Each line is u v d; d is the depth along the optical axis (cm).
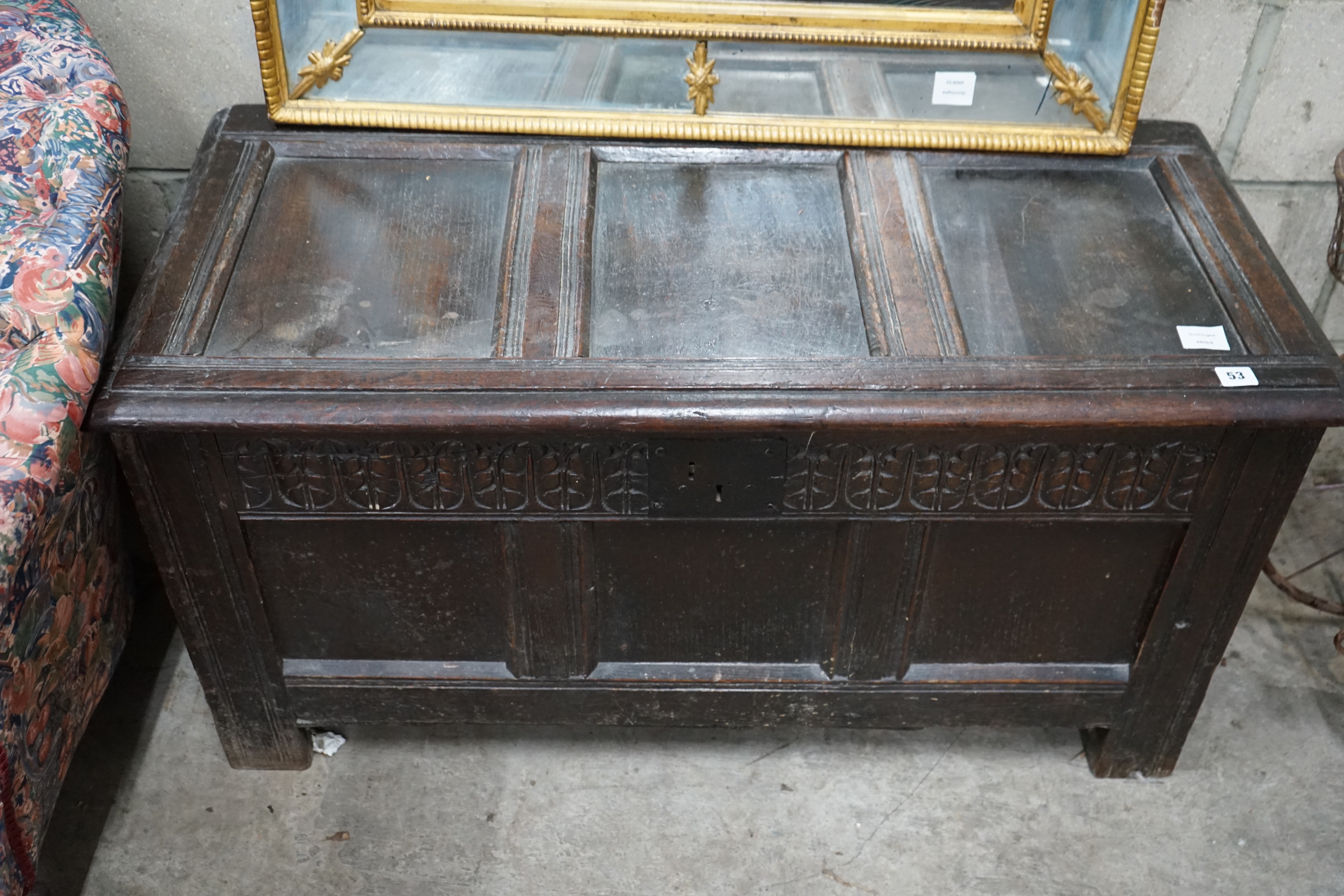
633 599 162
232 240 152
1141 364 139
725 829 178
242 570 154
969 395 135
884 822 179
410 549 154
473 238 156
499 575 157
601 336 143
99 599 162
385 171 166
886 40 166
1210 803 182
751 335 143
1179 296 151
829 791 184
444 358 138
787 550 156
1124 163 171
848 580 158
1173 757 181
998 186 167
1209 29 185
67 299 137
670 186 166
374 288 149
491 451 141
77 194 149
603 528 152
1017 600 162
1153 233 161
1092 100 169
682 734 192
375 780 183
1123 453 143
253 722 176
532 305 144
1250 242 157
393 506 147
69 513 145
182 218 156
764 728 190
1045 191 167
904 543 153
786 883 171
